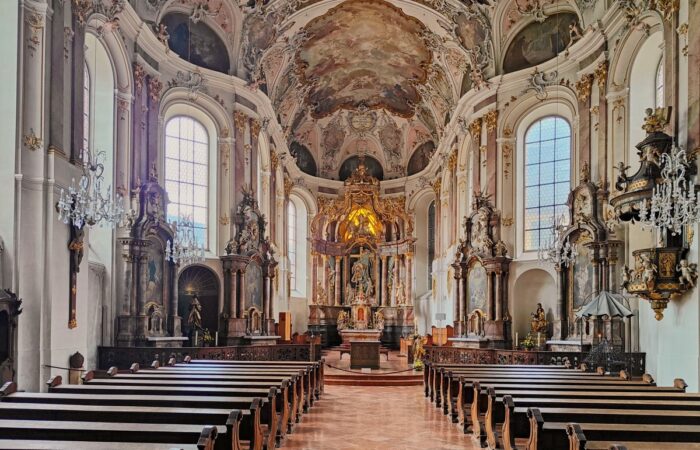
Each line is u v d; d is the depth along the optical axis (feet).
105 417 25.00
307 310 127.44
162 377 39.34
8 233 44.34
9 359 41.81
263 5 85.81
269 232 100.83
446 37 94.17
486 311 81.56
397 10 93.97
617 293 65.26
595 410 26.30
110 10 61.05
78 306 51.03
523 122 82.33
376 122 131.85
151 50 71.77
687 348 45.37
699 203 42.39
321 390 62.13
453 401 45.70
